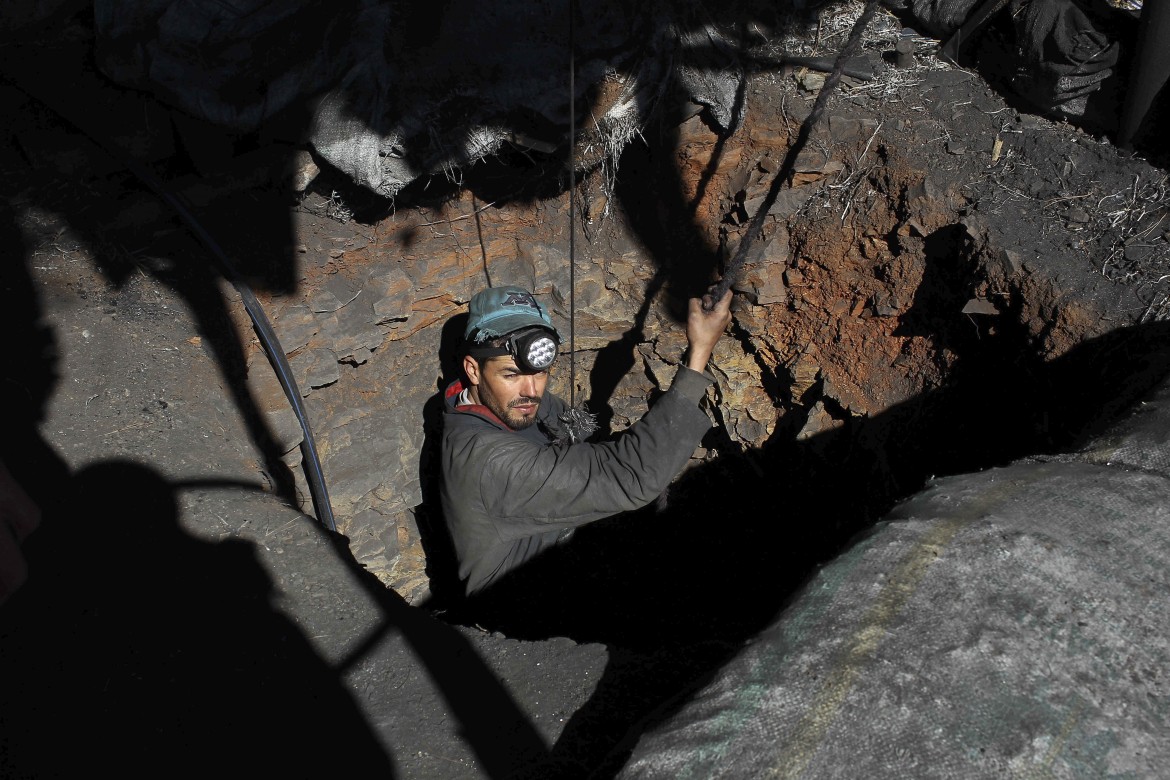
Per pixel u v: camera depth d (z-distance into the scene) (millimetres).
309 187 4566
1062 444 3475
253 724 2424
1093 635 1485
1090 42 3904
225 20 3846
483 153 4332
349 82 3932
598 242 5332
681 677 2621
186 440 3383
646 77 4410
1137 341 3271
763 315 5062
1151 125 3871
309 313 4469
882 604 1597
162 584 2777
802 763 1400
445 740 2424
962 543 1667
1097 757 1341
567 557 3725
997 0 4297
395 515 5172
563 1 4234
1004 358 3865
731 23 4801
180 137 4172
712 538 5465
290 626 2725
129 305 3863
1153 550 1647
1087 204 3840
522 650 2732
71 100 4156
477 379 3414
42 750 2275
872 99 4605
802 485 5035
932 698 1424
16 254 3863
